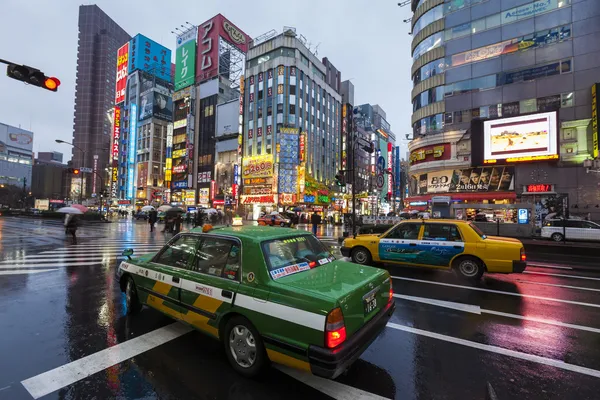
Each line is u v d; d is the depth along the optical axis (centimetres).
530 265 942
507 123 2572
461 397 274
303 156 4541
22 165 13825
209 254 361
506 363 337
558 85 2461
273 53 5112
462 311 510
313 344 252
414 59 3400
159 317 463
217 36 6147
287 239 360
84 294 584
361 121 8775
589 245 1099
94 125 12181
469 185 2802
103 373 307
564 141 2427
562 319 473
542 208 2234
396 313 500
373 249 841
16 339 384
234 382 293
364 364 333
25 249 1179
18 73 798
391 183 5588
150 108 7056
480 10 2833
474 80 2828
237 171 4988
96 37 12569
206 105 6041
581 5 2406
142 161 7088
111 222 3025
